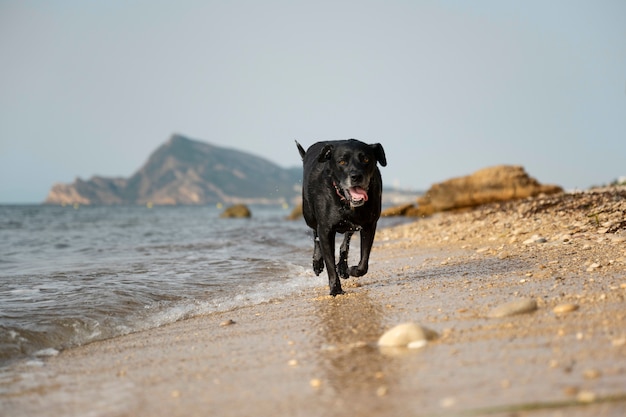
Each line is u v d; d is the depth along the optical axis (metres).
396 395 3.15
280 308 6.20
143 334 5.52
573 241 8.41
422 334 4.16
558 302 4.80
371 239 6.91
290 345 4.53
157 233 20.47
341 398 3.21
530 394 2.90
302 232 18.47
